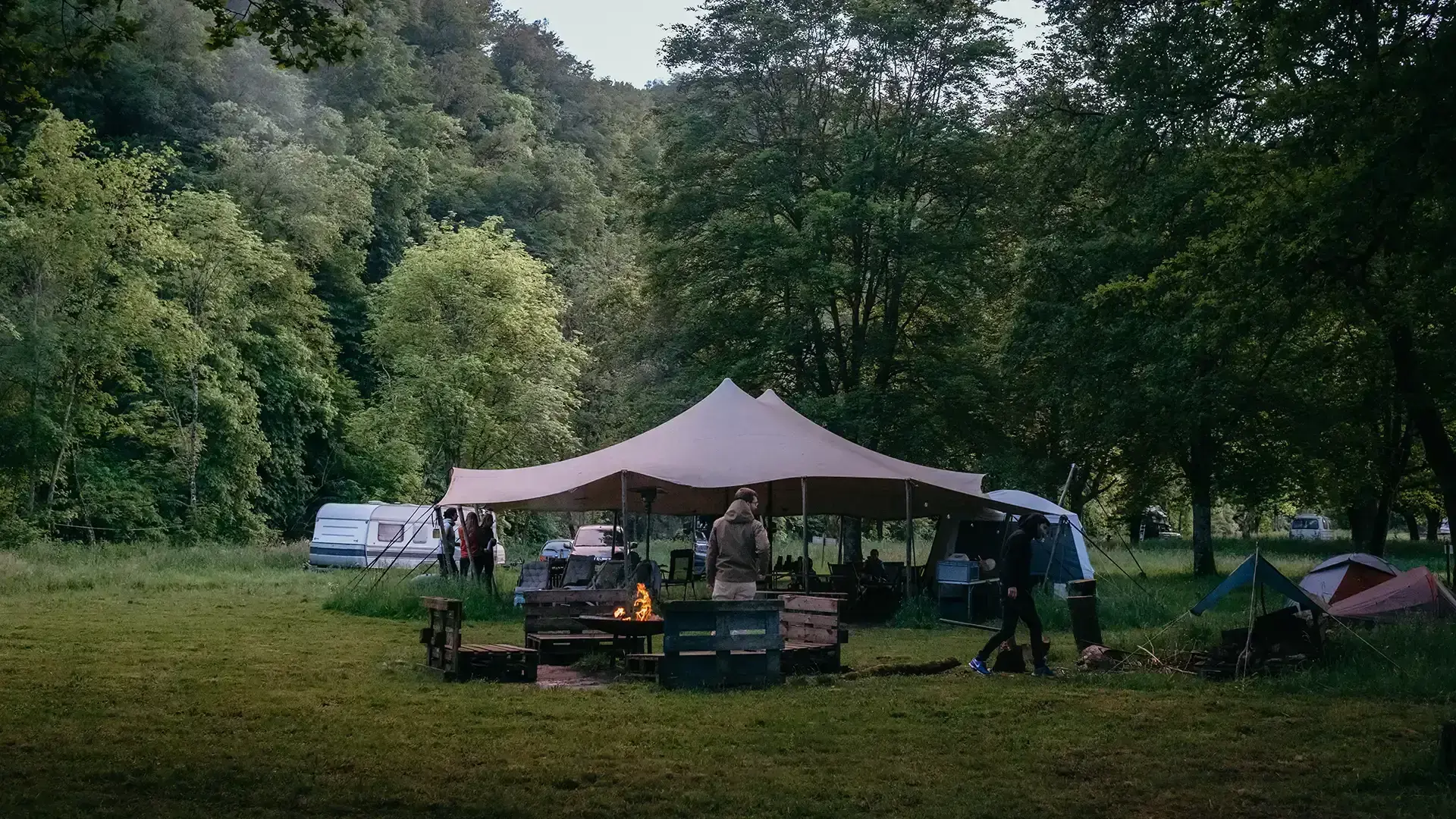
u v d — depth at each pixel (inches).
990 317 1460.4
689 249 1423.5
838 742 342.3
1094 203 1153.4
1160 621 731.4
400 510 1481.3
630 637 539.5
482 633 689.6
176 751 319.6
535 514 2245.3
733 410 892.0
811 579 906.7
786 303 1376.7
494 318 1812.3
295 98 2386.8
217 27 390.0
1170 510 1731.1
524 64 3831.2
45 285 1497.3
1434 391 803.4
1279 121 640.4
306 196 2123.5
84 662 509.0
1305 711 398.9
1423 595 618.5
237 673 482.0
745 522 490.0
